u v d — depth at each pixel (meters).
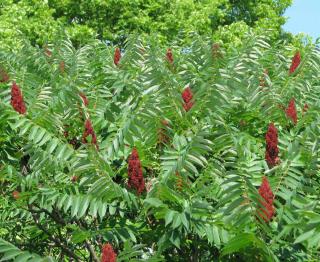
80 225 2.95
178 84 3.00
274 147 2.70
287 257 2.43
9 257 2.26
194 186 2.56
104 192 2.46
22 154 2.94
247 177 2.28
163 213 2.34
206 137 2.71
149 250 2.71
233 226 2.33
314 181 2.55
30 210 2.89
